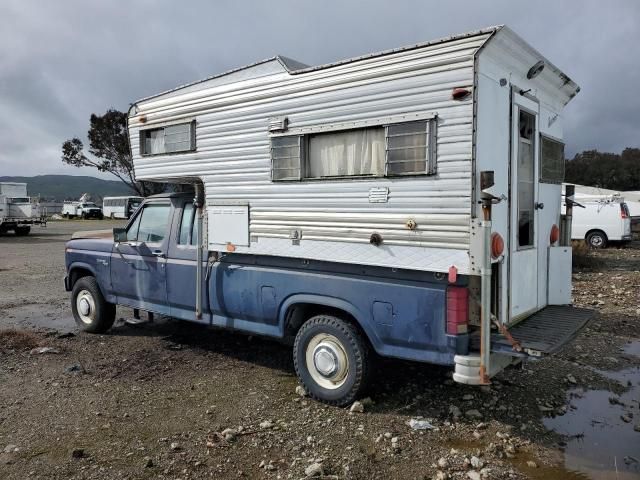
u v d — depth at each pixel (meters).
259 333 5.06
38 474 3.43
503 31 3.63
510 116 4.16
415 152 3.92
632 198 30.92
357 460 3.61
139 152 6.16
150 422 4.22
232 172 5.16
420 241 3.92
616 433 4.11
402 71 3.97
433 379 5.12
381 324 4.17
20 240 24.12
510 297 4.24
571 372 5.47
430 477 3.43
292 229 4.70
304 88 4.57
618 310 8.45
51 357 5.90
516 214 4.31
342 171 4.39
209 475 3.43
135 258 6.22
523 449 3.83
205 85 5.41
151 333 6.95
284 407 4.50
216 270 5.33
